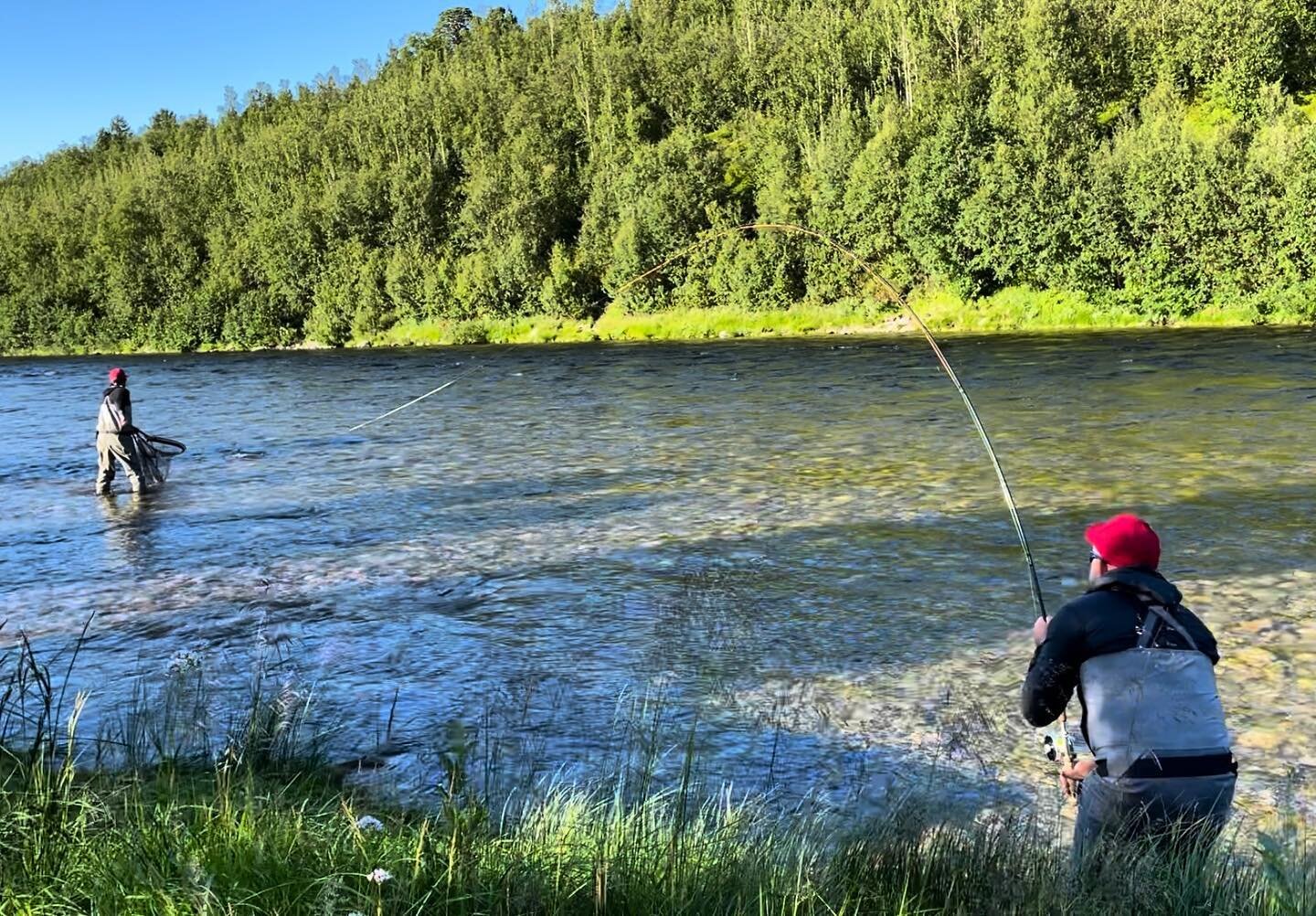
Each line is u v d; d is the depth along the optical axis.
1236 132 50.16
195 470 17.02
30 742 5.38
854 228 59.56
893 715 6.00
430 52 134.12
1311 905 3.17
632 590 8.90
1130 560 3.74
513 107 98.88
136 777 4.20
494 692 6.46
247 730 5.34
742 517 11.63
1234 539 9.73
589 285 70.56
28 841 3.38
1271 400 19.92
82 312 94.88
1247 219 46.84
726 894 3.31
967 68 70.81
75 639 7.90
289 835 3.60
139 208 97.44
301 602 8.84
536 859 3.48
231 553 10.83
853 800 4.78
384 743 5.63
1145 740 3.50
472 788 4.22
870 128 66.00
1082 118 56.91
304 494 14.35
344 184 85.19
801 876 3.38
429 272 75.50
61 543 11.62
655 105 97.12
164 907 2.98
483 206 80.69
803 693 6.37
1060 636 3.66
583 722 5.94
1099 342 38.31
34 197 133.62
